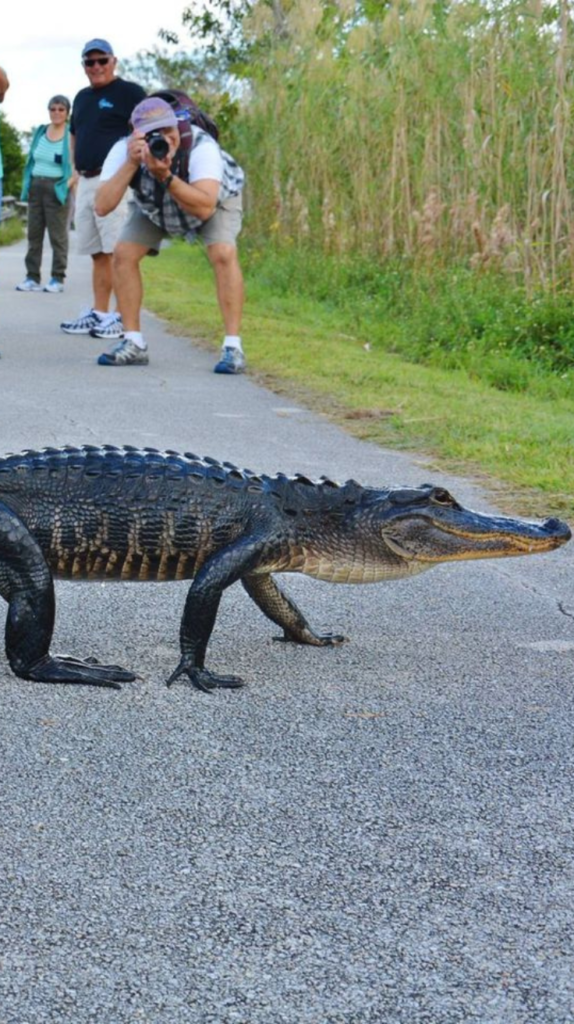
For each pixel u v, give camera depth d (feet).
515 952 8.11
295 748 11.32
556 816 10.11
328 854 9.36
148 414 28.12
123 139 34.09
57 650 13.91
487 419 28.53
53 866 9.04
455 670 13.62
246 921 8.39
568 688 13.12
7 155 210.79
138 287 35.81
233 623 15.20
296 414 29.14
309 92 61.05
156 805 10.08
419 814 10.06
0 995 7.48
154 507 13.20
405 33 51.65
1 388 30.86
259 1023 7.30
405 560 13.96
